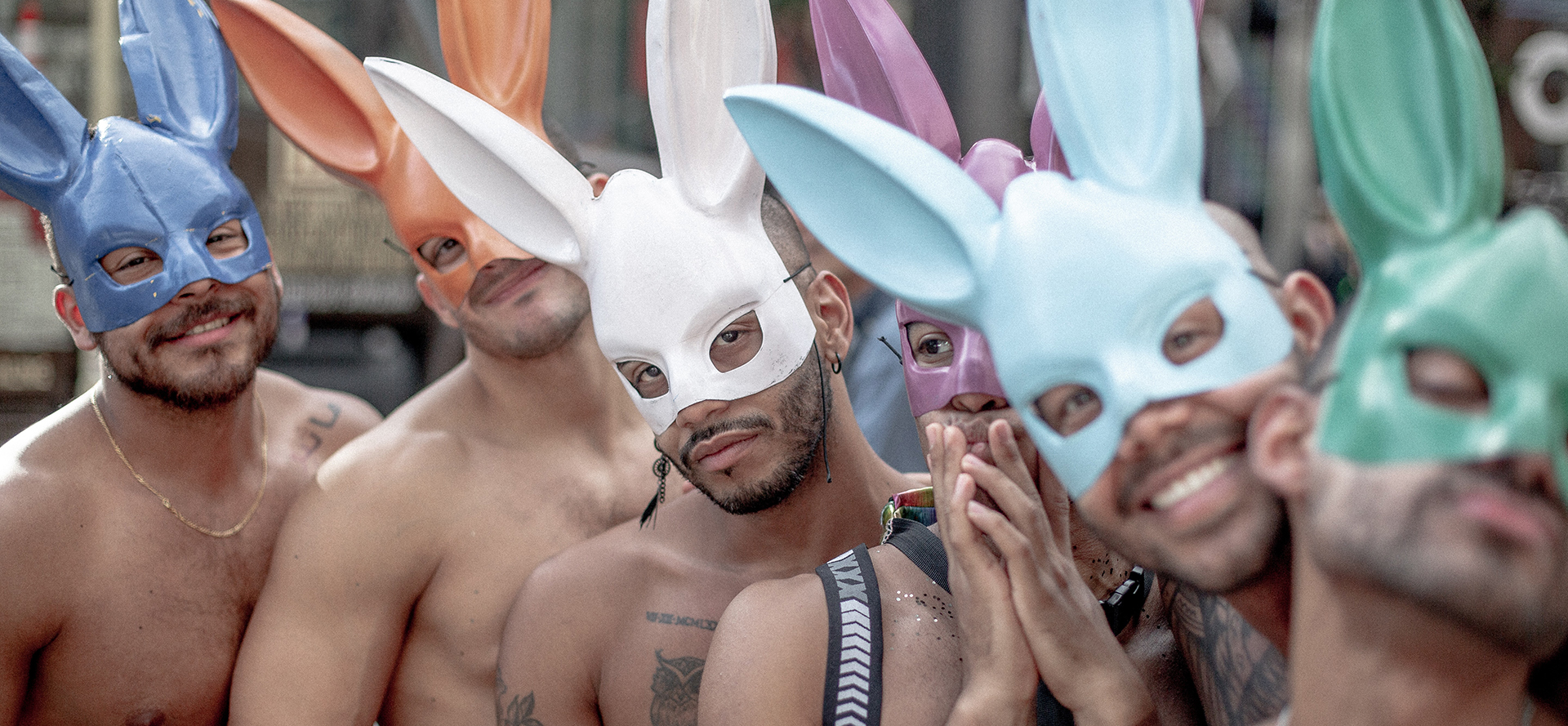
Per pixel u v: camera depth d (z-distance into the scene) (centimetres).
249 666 158
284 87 160
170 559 166
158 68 158
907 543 121
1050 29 93
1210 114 385
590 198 130
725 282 124
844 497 140
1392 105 77
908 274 95
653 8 126
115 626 162
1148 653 119
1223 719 106
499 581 165
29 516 156
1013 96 381
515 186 130
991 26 377
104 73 405
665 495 164
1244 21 391
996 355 89
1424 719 71
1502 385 68
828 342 138
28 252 405
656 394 129
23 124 155
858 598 115
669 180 129
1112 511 85
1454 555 67
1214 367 81
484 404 175
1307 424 76
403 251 172
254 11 158
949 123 124
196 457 167
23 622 156
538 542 167
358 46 395
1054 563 110
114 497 163
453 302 161
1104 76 92
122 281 152
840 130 94
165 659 164
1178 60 89
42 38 404
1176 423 81
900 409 223
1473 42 75
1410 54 77
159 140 154
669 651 136
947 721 108
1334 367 74
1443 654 70
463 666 163
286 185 442
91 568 160
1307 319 88
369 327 461
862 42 125
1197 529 82
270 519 177
